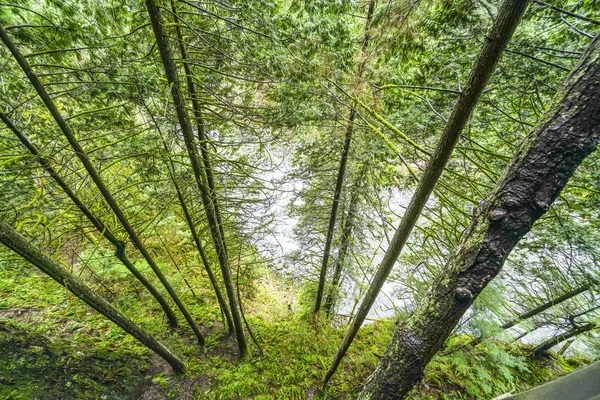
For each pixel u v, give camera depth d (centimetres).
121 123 264
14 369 249
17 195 224
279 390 353
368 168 396
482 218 139
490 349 340
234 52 238
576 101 105
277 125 283
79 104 245
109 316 233
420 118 279
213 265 440
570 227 256
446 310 153
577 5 196
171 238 506
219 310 482
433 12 212
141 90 207
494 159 287
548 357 416
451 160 339
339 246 512
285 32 228
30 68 164
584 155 109
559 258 282
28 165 203
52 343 303
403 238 195
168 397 314
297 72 243
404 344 174
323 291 560
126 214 305
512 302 360
